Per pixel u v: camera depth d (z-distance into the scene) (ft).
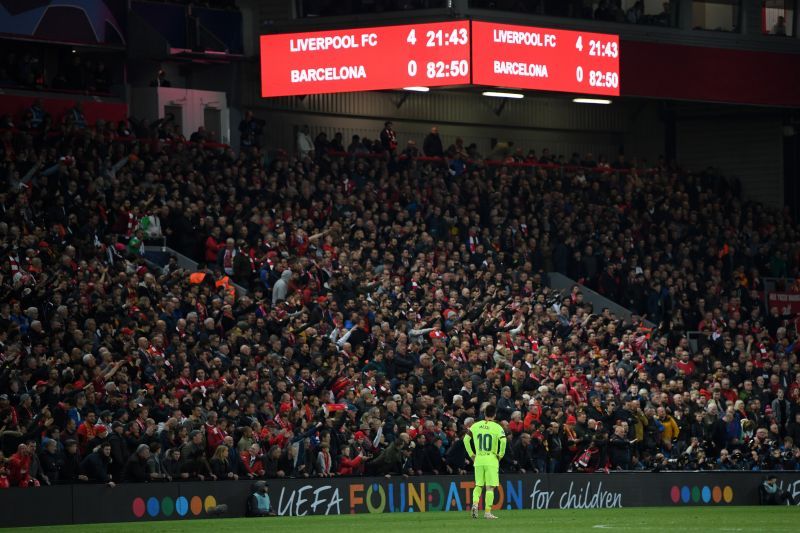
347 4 357.00
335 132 394.73
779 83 407.64
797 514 236.63
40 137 302.04
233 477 225.56
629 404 274.77
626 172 390.21
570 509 252.21
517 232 340.39
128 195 291.58
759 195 426.92
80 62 336.70
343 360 263.70
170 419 221.87
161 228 292.40
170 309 253.03
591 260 346.13
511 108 424.46
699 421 285.64
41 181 282.15
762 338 336.49
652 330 322.55
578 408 270.46
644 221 369.30
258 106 375.66
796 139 422.00
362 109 397.60
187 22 354.95
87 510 208.44
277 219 304.50
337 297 289.12
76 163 291.79
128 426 217.77
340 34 347.77
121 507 211.61
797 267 387.14
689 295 347.56
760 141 426.51
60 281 246.27
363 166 342.85
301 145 365.61
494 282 315.99
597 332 311.27
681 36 389.80
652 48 384.47
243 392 237.04
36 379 222.69
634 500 263.90
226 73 370.32
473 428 218.18
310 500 231.09
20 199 266.16
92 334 236.02
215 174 311.06
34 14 333.83
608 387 282.15
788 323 355.56
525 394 267.39
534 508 252.42
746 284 363.97
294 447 234.38
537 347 295.07
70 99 332.39
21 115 319.68
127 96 350.02
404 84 343.87
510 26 345.72
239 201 313.12
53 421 210.38
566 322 311.06
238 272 291.38
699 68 392.68
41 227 269.64
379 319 282.77
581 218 359.46
